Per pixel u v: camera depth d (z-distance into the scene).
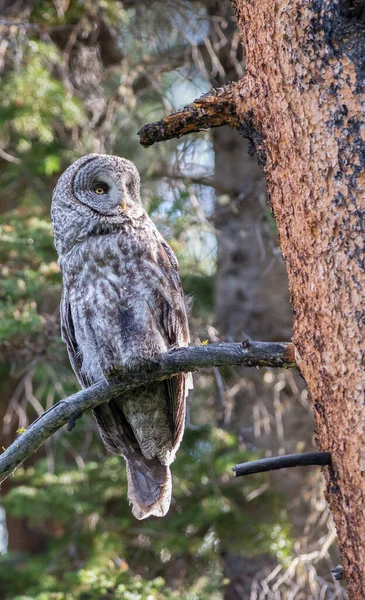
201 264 15.02
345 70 4.60
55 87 13.31
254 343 5.23
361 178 4.55
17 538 19.30
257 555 14.41
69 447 14.98
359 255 4.54
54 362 13.49
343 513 4.68
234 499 13.84
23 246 12.88
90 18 14.91
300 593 13.01
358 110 4.57
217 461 13.30
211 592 12.41
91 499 13.68
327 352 4.69
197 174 14.48
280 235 5.03
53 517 13.55
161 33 15.23
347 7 4.53
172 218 13.17
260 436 14.64
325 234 4.65
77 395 5.92
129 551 14.25
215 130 15.59
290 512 13.75
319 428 4.84
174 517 13.83
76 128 14.52
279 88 4.89
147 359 6.70
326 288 4.66
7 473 5.82
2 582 14.37
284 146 4.90
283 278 15.25
